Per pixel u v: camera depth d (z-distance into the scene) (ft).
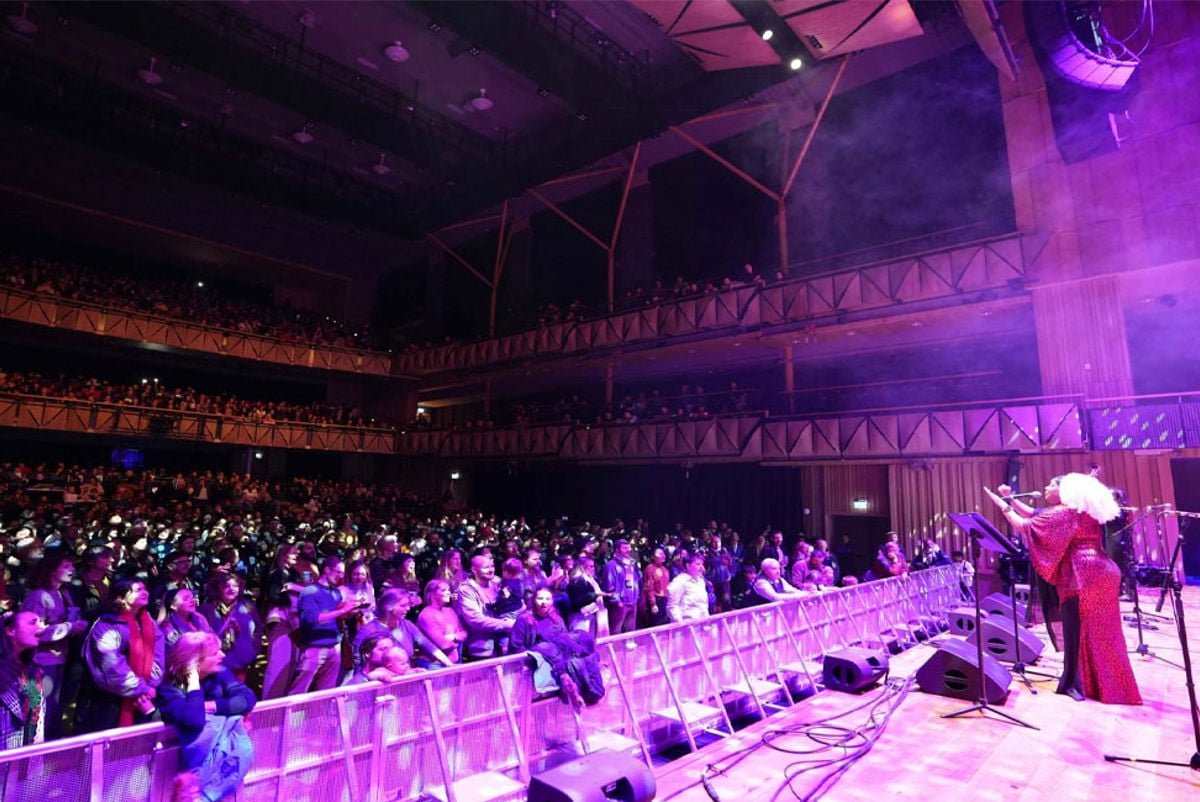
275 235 83.15
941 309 46.39
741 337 56.13
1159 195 38.65
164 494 64.18
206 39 50.49
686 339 59.26
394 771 11.48
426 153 65.41
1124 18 40.34
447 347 80.23
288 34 55.67
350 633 19.25
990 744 14.43
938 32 49.96
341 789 10.83
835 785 12.73
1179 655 21.49
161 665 14.11
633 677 15.71
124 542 31.65
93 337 66.18
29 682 12.06
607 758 11.46
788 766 13.75
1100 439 38.78
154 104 62.90
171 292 77.00
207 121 65.72
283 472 83.76
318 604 17.39
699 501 64.90
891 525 49.39
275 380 90.02
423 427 82.28
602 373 75.46
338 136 68.33
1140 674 19.36
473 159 69.67
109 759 8.80
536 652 13.98
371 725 11.33
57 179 68.80
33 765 8.28
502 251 85.66
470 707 12.67
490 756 12.76
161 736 9.30
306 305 98.84
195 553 32.63
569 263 79.36
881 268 48.78
